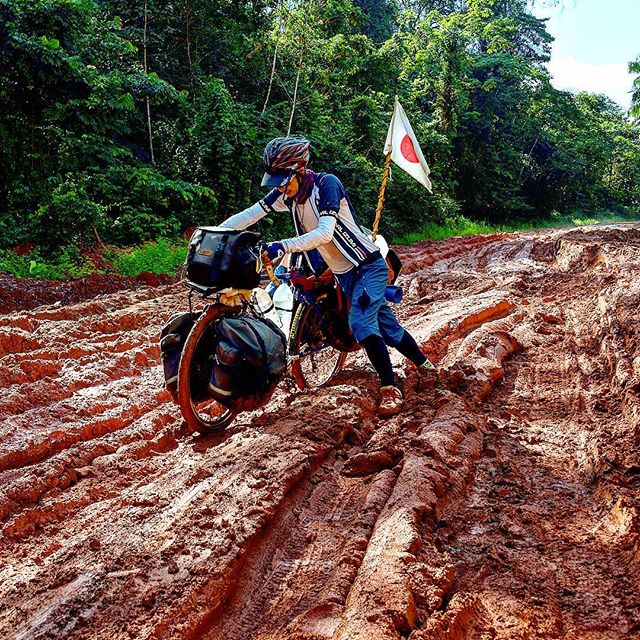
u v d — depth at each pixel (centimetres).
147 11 1888
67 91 1388
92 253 1177
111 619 267
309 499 386
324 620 275
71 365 602
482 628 271
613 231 1684
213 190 1598
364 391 543
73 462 416
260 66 2145
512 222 4103
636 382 516
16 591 292
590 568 314
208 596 283
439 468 393
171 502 364
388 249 566
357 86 2878
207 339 462
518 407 540
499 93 4181
